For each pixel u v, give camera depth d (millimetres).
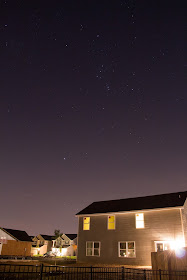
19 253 33469
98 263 19609
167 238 17422
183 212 17719
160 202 19531
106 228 20656
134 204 20984
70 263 20500
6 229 35281
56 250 50188
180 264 8289
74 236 53281
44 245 54312
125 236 19406
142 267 16312
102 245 20266
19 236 35156
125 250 19062
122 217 20219
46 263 19156
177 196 19641
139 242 18547
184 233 16953
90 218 21969
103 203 23750
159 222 18203
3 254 31516
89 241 21094
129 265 18016
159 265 8688
